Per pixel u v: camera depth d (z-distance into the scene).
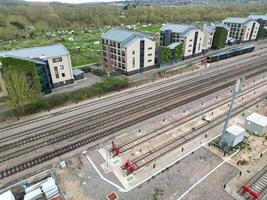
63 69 51.06
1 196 21.47
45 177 25.48
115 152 29.06
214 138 32.28
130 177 25.34
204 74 61.03
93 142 31.61
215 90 49.56
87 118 38.25
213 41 90.00
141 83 54.53
